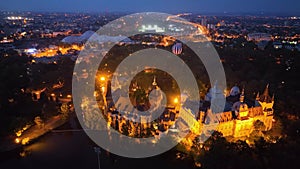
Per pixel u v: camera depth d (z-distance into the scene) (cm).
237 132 13288
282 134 13425
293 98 16825
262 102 13950
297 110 15725
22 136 14462
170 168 12112
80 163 12519
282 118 15112
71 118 16275
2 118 15112
